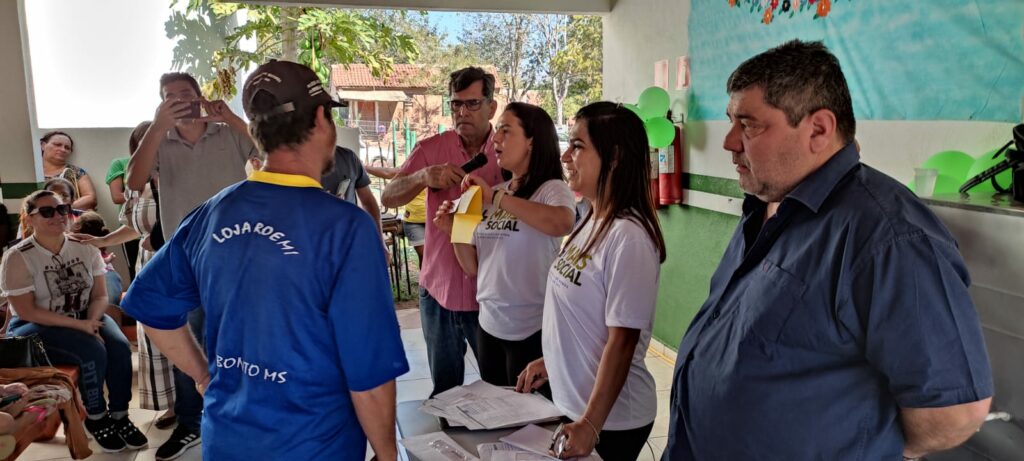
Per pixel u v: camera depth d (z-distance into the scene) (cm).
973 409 95
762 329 112
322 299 122
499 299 217
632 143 154
